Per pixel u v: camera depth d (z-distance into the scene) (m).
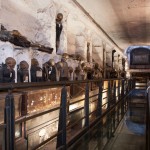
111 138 4.64
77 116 5.59
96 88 8.04
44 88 3.72
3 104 2.59
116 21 9.23
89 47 9.71
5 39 3.72
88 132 4.78
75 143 4.03
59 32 6.34
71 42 8.62
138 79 20.86
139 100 11.67
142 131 5.29
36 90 3.43
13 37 3.88
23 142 3.11
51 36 5.70
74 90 5.49
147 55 24.86
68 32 8.41
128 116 7.15
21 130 3.08
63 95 3.40
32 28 5.38
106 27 10.48
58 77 5.41
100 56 12.01
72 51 8.68
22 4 4.88
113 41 14.87
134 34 12.38
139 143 4.35
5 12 4.34
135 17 8.59
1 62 3.68
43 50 5.10
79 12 7.29
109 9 7.55
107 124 5.87
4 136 2.07
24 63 4.07
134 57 25.11
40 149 3.68
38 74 4.55
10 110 2.07
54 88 4.07
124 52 21.17
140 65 24.92
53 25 5.81
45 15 5.59
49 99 3.89
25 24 5.07
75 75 7.22
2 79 3.57
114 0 6.66
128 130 5.34
